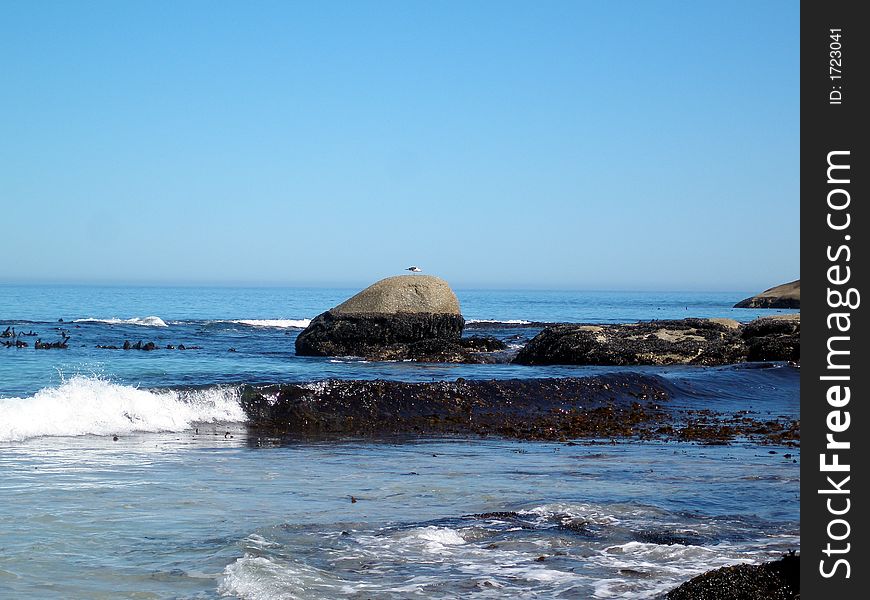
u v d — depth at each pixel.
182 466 11.06
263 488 9.91
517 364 26.89
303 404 14.93
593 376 18.59
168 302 97.00
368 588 6.63
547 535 8.10
